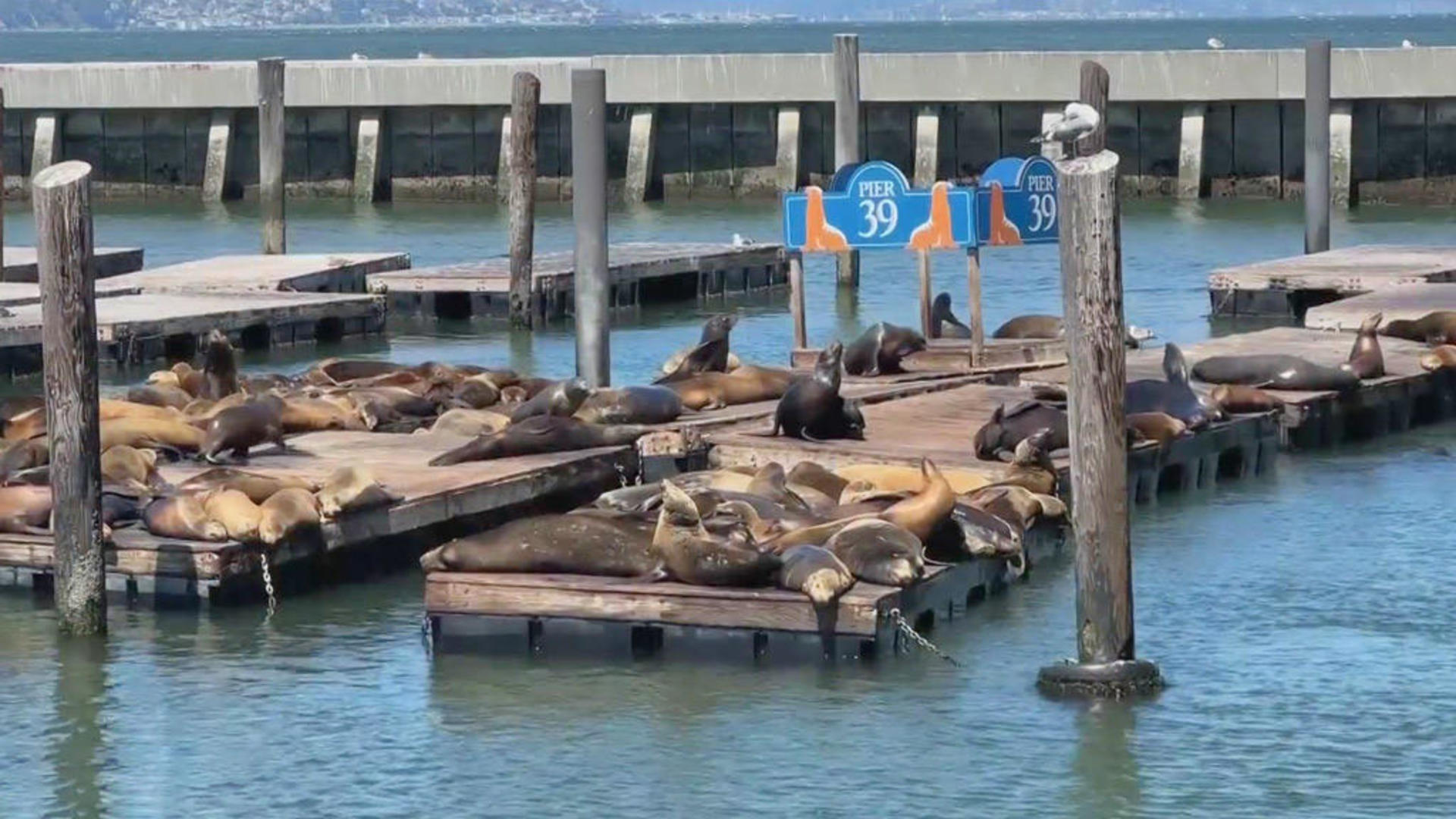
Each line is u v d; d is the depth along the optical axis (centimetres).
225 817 2245
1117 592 2536
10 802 2294
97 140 9412
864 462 3316
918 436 3488
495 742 2422
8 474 3108
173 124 9338
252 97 9069
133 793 2312
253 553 2911
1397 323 4588
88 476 2792
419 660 2706
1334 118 8125
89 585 2800
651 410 3566
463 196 9112
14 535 2983
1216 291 5691
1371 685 2580
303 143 9250
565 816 2223
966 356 4244
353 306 5550
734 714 2484
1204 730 2434
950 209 4231
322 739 2448
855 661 2611
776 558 2631
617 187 9050
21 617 2897
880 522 2720
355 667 2683
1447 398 4250
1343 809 2217
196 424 3416
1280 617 2856
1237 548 3219
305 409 3609
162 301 5441
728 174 8894
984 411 3728
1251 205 8244
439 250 7462
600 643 2673
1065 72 8338
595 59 8725
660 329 5662
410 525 3059
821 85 8544
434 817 2230
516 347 5388
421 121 9112
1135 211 8144
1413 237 7200
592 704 2527
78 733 2484
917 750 2378
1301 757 2356
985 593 2916
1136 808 2227
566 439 3409
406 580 3077
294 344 5431
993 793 2264
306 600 2969
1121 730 2433
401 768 2356
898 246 4275
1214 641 2755
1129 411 3625
